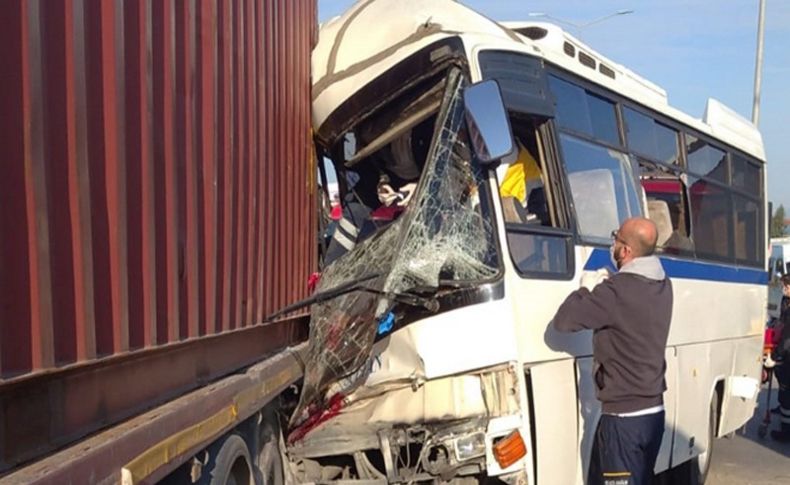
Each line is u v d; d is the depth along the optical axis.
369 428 5.60
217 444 4.35
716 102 11.09
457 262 5.51
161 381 3.71
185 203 3.96
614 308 5.98
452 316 5.43
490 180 5.64
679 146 9.41
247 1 5.00
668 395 8.28
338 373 5.65
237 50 4.79
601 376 6.17
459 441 5.40
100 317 3.09
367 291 5.55
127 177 3.33
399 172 6.51
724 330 10.11
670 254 8.61
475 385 5.41
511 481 5.38
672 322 8.47
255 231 5.13
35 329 2.68
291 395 5.95
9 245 2.58
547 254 6.14
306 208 6.41
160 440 3.28
